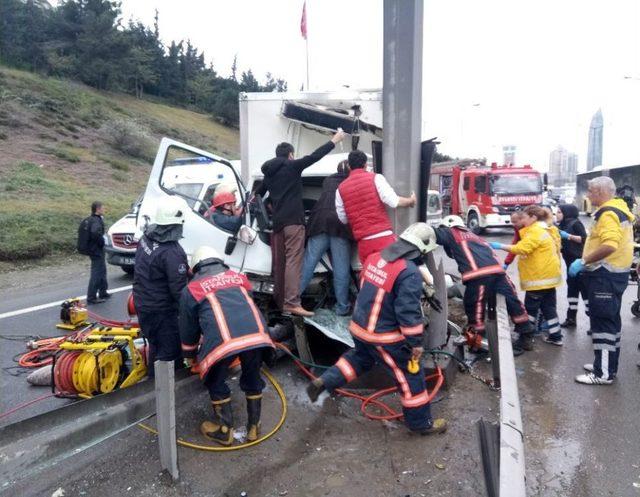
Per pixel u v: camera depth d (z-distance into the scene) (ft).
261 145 23.15
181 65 211.82
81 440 11.70
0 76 110.42
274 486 11.23
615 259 15.53
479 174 62.39
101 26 150.41
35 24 147.13
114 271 38.24
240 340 12.05
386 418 14.10
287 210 16.35
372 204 15.15
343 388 15.97
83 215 53.78
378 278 12.62
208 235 17.07
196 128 152.25
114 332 16.19
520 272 20.48
